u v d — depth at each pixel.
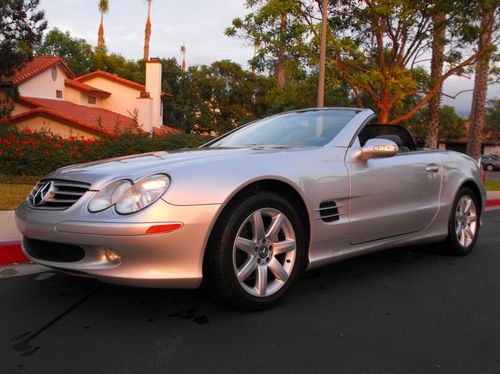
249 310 3.14
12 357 2.50
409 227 4.21
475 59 11.96
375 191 3.84
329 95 12.72
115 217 2.74
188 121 33.06
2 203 7.49
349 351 2.63
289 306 3.31
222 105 33.81
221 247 2.92
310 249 3.43
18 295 3.46
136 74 35.66
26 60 16.44
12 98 16.39
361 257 4.85
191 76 34.12
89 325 2.92
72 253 2.94
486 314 3.26
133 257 2.74
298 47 10.75
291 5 10.46
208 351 2.59
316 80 11.61
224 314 3.11
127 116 26.08
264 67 12.37
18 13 15.78
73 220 2.82
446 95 12.59
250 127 4.66
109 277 2.76
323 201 3.46
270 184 3.25
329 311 3.24
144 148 12.99
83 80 27.05
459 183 4.81
